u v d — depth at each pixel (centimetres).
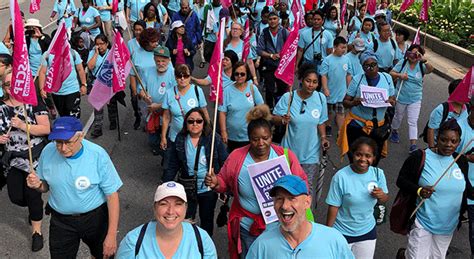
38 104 529
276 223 435
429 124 618
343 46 834
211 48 1242
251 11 1434
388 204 688
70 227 436
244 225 447
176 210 318
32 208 556
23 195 550
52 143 430
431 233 480
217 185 450
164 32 1252
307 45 989
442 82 1312
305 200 307
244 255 455
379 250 588
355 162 441
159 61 750
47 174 422
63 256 449
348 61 852
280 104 601
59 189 421
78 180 418
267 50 967
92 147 423
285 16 1314
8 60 549
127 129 944
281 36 965
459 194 469
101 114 890
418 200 479
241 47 941
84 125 972
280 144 615
